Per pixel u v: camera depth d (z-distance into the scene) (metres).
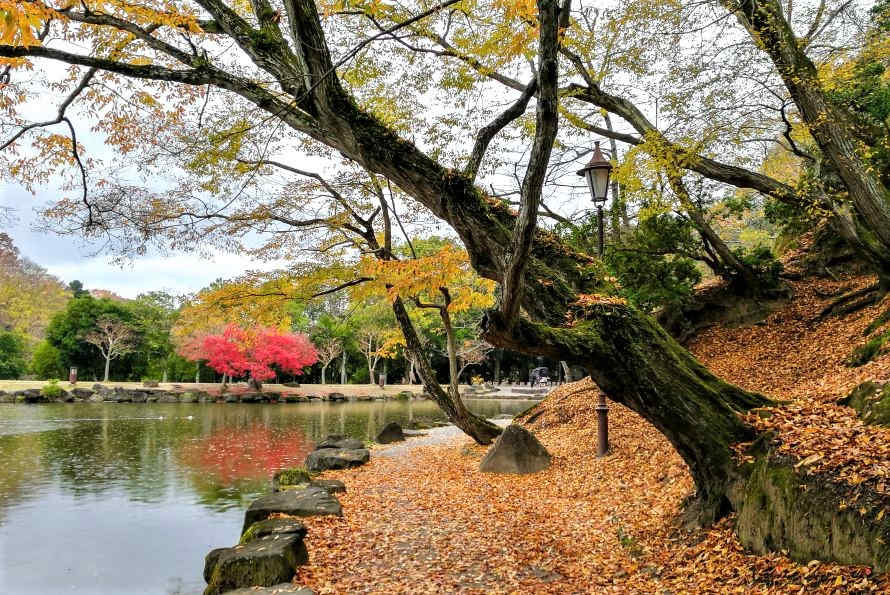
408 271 7.19
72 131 7.00
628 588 4.36
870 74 10.91
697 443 5.05
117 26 5.18
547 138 3.78
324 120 5.20
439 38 8.16
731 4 8.72
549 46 3.53
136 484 10.65
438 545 5.74
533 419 13.20
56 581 6.03
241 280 10.33
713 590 3.96
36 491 10.06
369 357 43.62
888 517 3.23
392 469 10.46
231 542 7.32
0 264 36.53
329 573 4.99
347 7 6.87
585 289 5.70
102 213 8.03
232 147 7.32
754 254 14.23
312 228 10.76
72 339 37.34
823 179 11.42
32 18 2.81
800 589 3.48
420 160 5.25
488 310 4.57
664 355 5.18
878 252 11.23
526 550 5.49
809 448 4.25
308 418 23.94
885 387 5.04
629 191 11.62
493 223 5.30
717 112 9.42
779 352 11.73
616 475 7.79
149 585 5.93
